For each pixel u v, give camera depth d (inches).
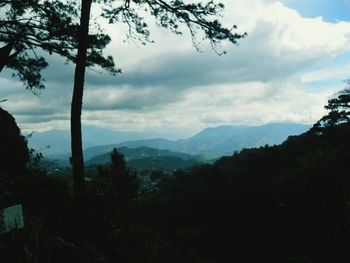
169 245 377.7
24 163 398.9
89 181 299.7
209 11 542.0
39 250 209.0
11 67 671.1
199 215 1412.4
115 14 569.6
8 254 197.2
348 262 981.2
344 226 1101.7
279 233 1327.5
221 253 1161.4
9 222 205.3
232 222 1365.7
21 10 592.4
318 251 1099.9
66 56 600.7
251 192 1478.8
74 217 260.8
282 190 1485.0
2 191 249.4
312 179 1419.8
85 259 233.0
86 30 520.4
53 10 581.6
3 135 416.5
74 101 506.6
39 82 690.2
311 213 1317.7
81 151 491.2
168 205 1520.7
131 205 318.3
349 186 1338.6
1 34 607.2
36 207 253.1
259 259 1323.8
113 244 270.7
